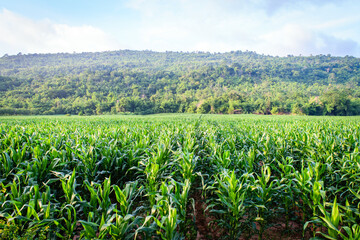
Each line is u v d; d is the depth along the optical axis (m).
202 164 5.41
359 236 2.34
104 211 2.80
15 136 6.82
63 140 6.97
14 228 2.45
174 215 2.48
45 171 4.19
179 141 7.37
